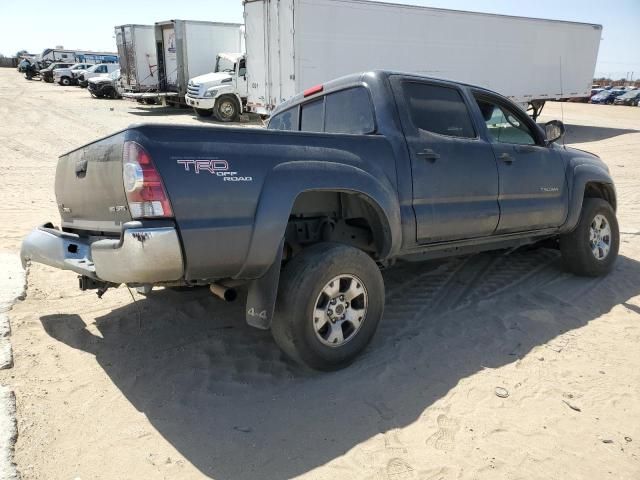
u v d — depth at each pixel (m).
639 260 6.12
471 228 4.28
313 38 13.45
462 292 4.99
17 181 10.24
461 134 4.36
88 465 2.63
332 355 3.45
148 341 3.96
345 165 3.48
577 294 5.01
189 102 21.22
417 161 3.91
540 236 5.13
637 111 33.28
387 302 4.74
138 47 24.55
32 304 4.55
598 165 5.57
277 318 3.31
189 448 2.77
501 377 3.51
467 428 2.97
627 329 4.27
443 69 16.14
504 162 4.50
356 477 2.57
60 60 44.47
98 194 3.33
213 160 2.97
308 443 2.83
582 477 2.61
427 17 15.34
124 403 3.16
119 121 20.22
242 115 21.41
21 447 2.73
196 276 3.02
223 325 4.25
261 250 3.12
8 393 3.14
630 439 2.90
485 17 16.80
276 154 3.23
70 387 3.31
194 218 2.92
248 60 15.65
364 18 14.09
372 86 3.99
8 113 21.83
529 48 18.59
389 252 3.79
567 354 3.84
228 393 3.29
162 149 2.84
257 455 2.73
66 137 16.33
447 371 3.58
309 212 3.81
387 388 3.36
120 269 2.90
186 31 23.11
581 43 20.78
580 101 43.31
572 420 3.06
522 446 2.82
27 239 3.96
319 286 3.31
